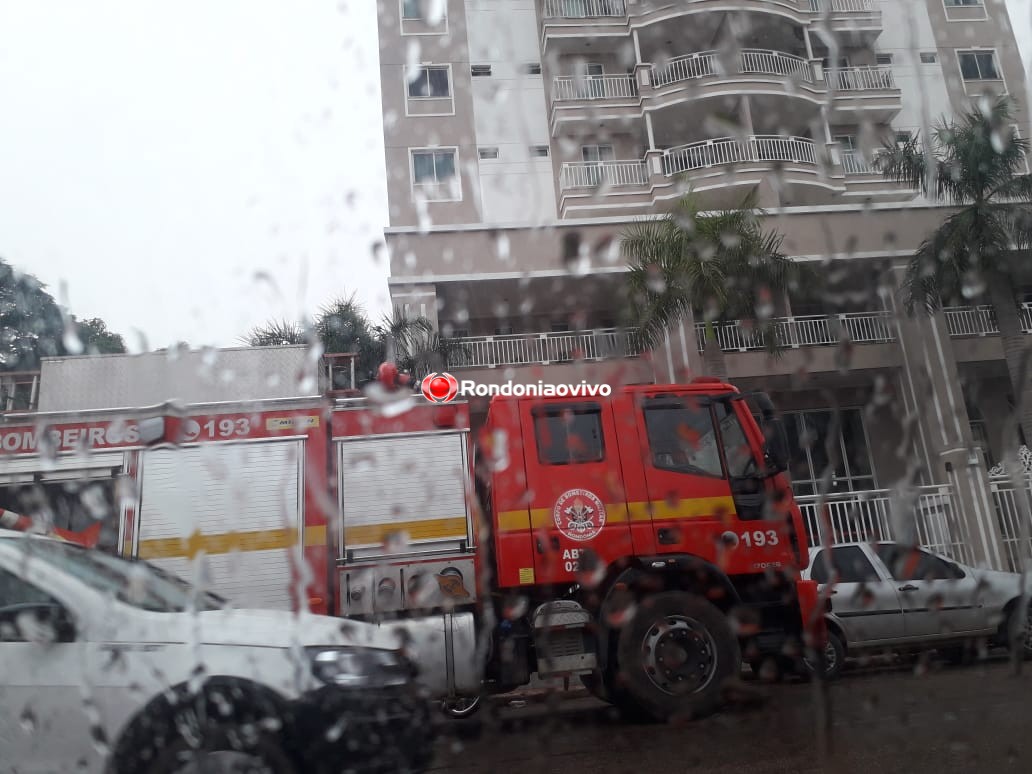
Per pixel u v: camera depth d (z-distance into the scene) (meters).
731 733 3.92
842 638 5.89
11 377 5.91
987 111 10.03
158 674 2.35
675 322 10.33
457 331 12.17
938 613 6.08
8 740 2.28
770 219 11.77
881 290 12.12
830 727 3.85
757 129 14.57
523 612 4.56
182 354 5.63
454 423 5.04
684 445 4.74
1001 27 15.68
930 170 10.05
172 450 4.89
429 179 14.31
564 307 12.27
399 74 14.81
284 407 5.02
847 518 10.23
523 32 15.34
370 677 2.64
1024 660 5.86
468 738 4.36
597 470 4.66
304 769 2.43
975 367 12.52
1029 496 9.94
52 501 4.79
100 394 5.52
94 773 2.27
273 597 4.68
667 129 14.81
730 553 4.57
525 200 14.33
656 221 10.26
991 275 10.19
